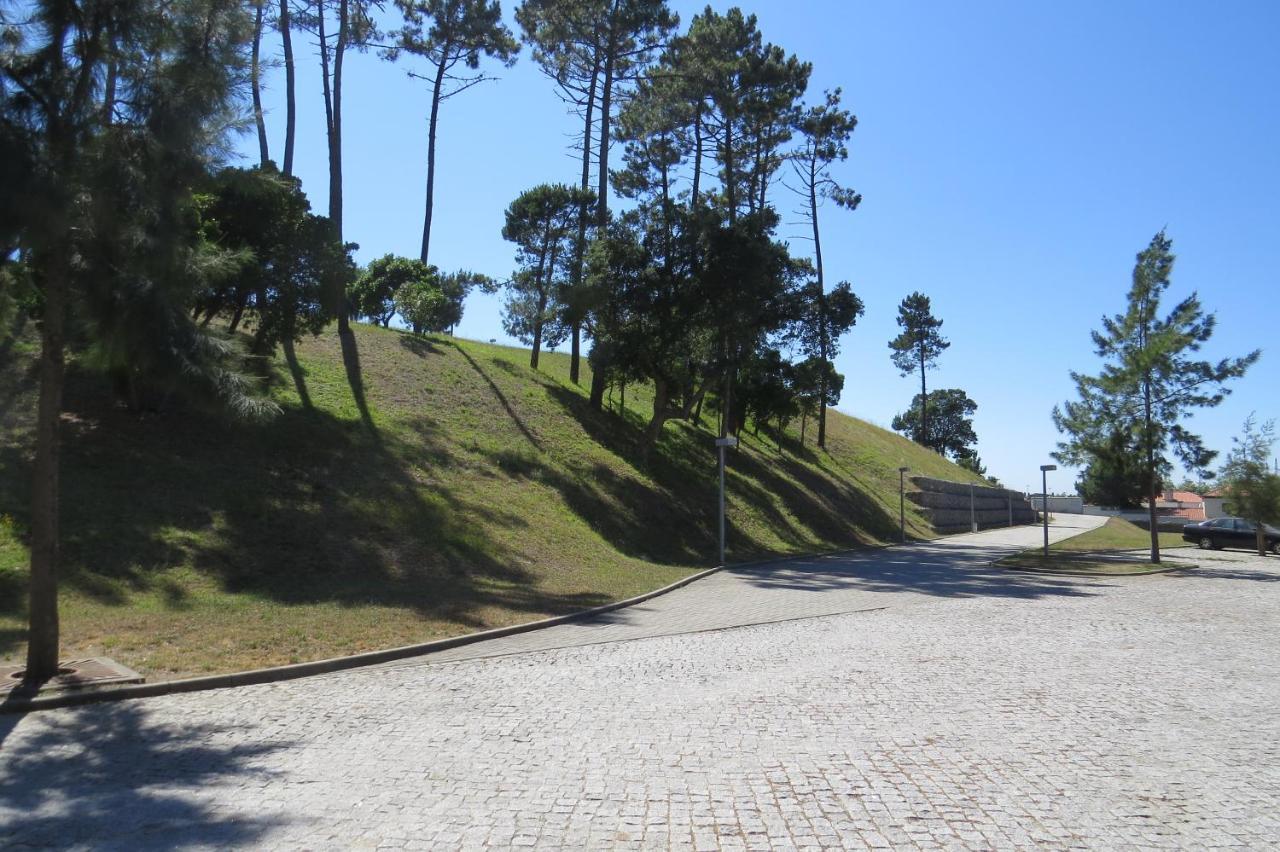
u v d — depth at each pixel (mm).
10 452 15094
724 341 28906
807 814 5383
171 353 10250
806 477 41938
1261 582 22750
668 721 7641
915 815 5391
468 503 20281
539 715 7820
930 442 112125
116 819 5266
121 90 9141
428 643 11016
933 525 50312
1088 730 7477
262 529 15375
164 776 6074
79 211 8695
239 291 18703
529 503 22250
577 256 31156
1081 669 10289
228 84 9492
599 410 32656
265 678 9172
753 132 36781
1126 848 4914
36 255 8906
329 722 7551
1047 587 20766
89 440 16359
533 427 27953
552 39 30266
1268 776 6238
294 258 19438
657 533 25141
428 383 27859
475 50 32531
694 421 39688
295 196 19609
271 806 5480
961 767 6383
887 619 14586
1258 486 31844
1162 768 6418
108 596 11773
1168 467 27422
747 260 26969
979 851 4855
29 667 8516
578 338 36750
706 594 17906
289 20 27516
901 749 6836
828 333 40188
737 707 8188
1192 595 19266
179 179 9336
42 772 6172
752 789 5844
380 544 16406
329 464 19156
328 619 11891
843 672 9953
